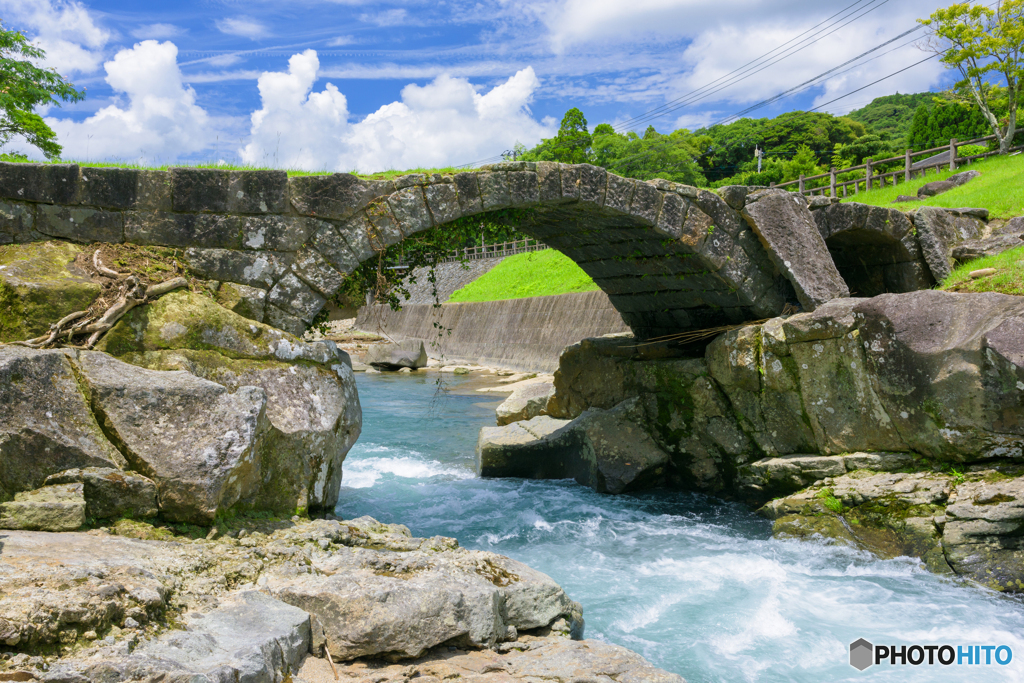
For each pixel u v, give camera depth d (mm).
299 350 7645
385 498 11648
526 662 4988
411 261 10273
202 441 6004
